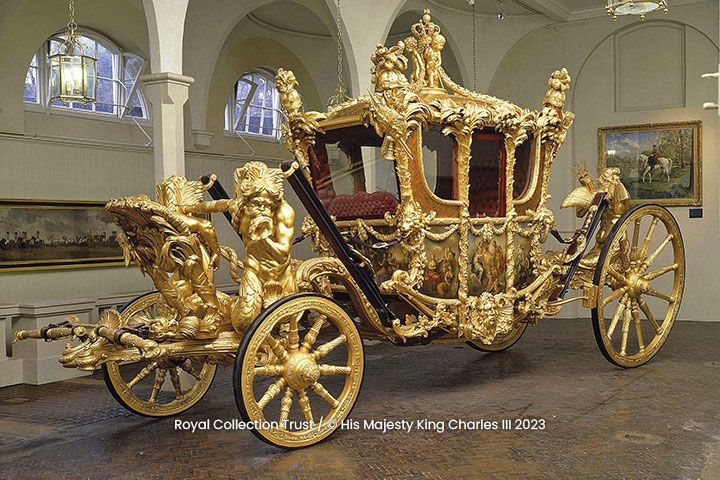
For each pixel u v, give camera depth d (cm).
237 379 486
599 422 567
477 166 670
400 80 612
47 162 1006
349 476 457
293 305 513
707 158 1229
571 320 1219
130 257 534
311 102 1444
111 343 490
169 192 533
